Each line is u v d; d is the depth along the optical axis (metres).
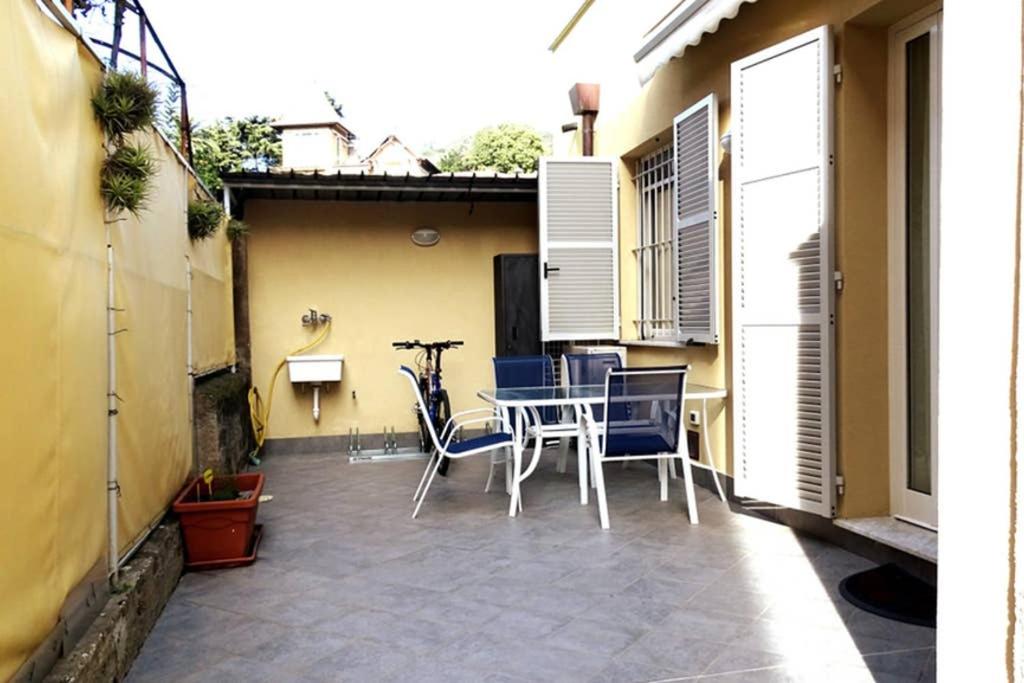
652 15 5.87
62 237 2.11
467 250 7.61
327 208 7.32
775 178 4.07
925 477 3.66
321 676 2.54
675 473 5.54
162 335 3.54
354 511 4.87
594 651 2.69
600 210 6.59
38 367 1.90
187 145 4.94
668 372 4.27
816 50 3.84
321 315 7.27
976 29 1.29
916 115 3.70
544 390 5.11
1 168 1.70
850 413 3.80
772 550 3.80
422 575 3.56
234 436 5.71
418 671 2.57
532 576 3.50
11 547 1.71
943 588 1.37
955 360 1.34
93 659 2.15
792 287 3.99
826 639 2.75
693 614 3.01
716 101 4.83
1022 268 1.18
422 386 7.14
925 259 3.65
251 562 3.76
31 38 1.93
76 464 2.20
